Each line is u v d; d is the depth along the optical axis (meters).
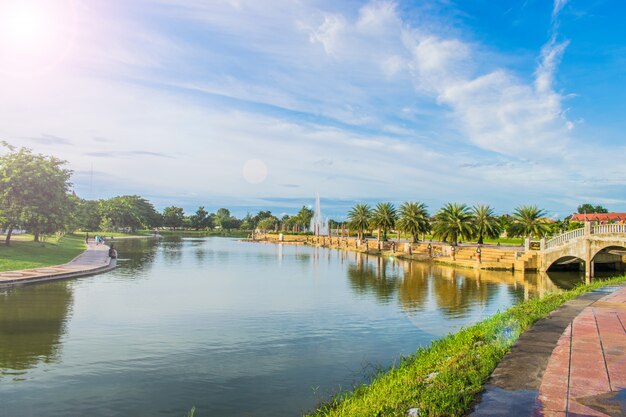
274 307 22.41
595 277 39.94
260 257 60.88
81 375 11.95
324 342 15.62
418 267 48.47
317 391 10.95
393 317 20.20
